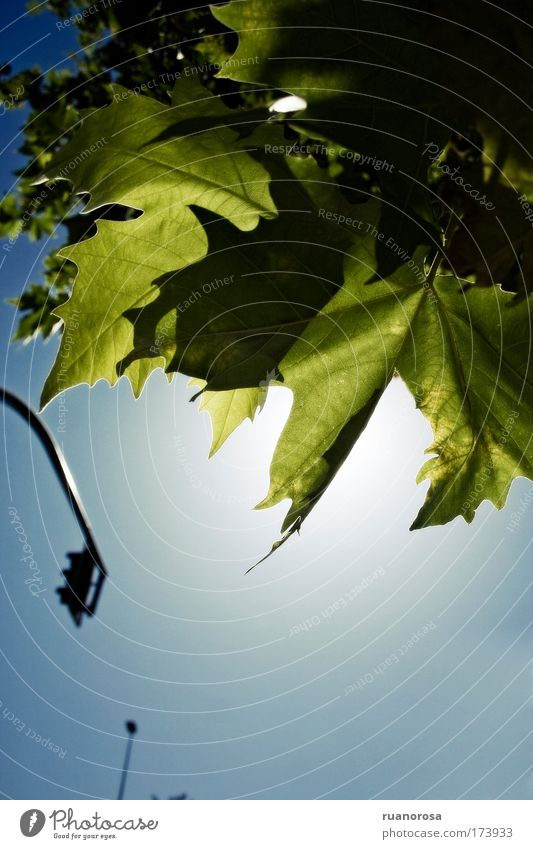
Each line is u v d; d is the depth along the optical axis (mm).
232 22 829
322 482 866
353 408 875
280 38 831
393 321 873
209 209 863
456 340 874
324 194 858
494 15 823
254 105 1041
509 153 843
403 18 828
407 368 880
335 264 863
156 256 863
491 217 854
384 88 838
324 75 837
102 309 857
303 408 872
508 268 856
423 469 880
